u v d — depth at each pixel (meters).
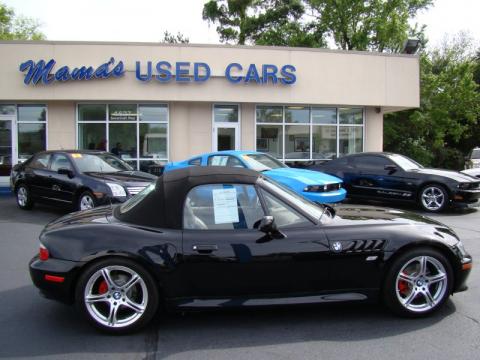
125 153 15.88
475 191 10.32
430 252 4.03
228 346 3.61
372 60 16.50
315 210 4.29
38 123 15.60
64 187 9.76
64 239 3.90
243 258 3.82
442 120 27.05
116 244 3.80
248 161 9.88
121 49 14.96
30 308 4.53
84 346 3.65
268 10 30.81
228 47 15.42
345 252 3.91
